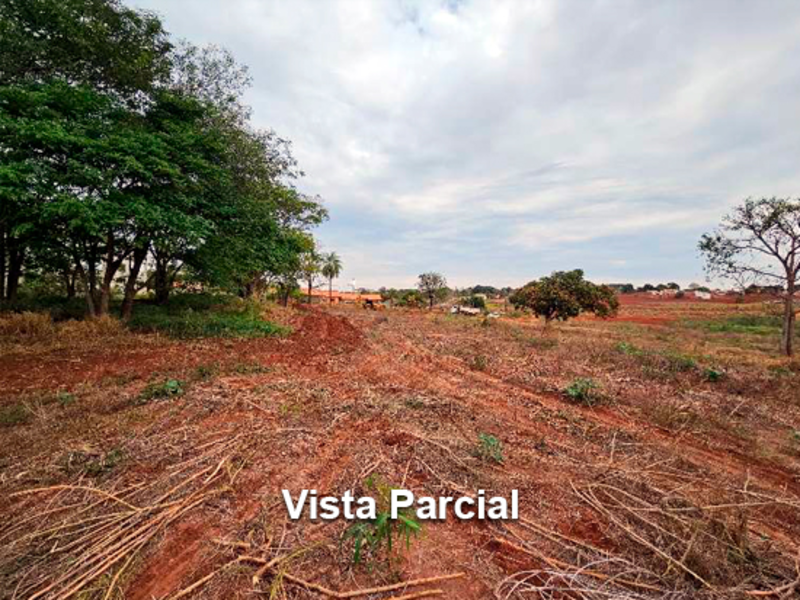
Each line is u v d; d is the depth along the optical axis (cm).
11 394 489
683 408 524
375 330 1452
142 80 1080
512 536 257
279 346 932
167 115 1059
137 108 1092
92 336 807
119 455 344
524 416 500
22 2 912
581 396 570
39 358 654
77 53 1004
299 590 206
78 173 782
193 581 212
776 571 230
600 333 1853
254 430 409
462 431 436
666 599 206
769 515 292
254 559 225
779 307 1423
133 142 844
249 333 1049
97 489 290
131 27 1065
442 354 923
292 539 243
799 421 496
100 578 211
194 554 232
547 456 380
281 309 1880
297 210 2106
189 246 1080
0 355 650
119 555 226
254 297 1948
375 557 230
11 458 337
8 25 877
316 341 1063
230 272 1254
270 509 276
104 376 582
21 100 782
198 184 1022
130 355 715
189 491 293
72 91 847
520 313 4212
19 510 269
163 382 560
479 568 226
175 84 1262
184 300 1530
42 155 819
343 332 1330
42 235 888
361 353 921
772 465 380
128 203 837
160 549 235
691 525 263
